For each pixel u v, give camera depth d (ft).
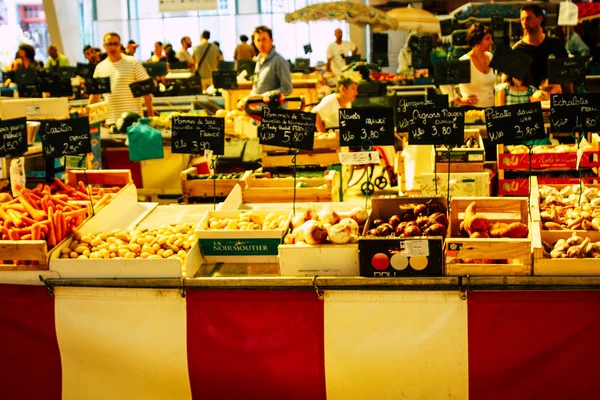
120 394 12.33
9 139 13.71
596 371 11.14
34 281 12.05
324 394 11.82
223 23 64.90
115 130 24.27
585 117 13.50
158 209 15.74
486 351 11.27
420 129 13.24
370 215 12.88
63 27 60.80
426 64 41.16
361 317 11.43
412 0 54.24
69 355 12.28
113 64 27.55
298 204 15.29
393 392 11.65
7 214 13.19
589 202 13.94
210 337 11.78
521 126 13.23
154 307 11.84
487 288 11.05
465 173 17.70
